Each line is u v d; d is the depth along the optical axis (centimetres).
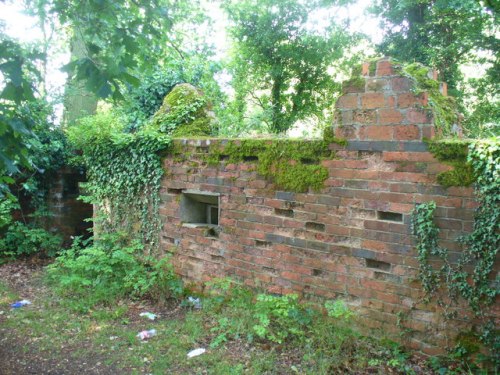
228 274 548
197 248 585
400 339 407
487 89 1348
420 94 386
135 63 343
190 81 1053
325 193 451
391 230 407
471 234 363
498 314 356
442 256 378
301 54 1627
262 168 501
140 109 947
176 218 612
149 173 638
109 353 436
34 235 840
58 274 670
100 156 714
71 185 941
